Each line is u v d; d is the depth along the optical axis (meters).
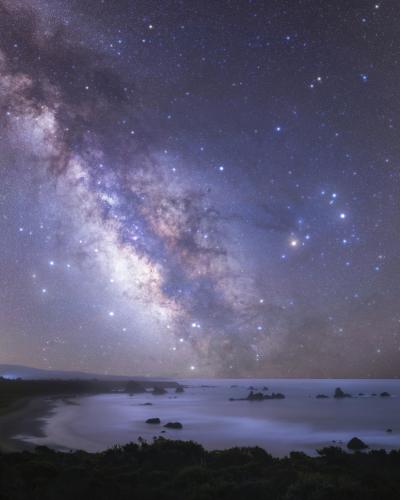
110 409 56.50
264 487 13.80
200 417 46.34
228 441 29.27
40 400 71.75
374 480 14.52
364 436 31.86
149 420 39.78
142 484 14.36
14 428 35.12
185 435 32.16
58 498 12.28
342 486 13.58
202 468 15.87
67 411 52.59
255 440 29.70
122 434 32.03
